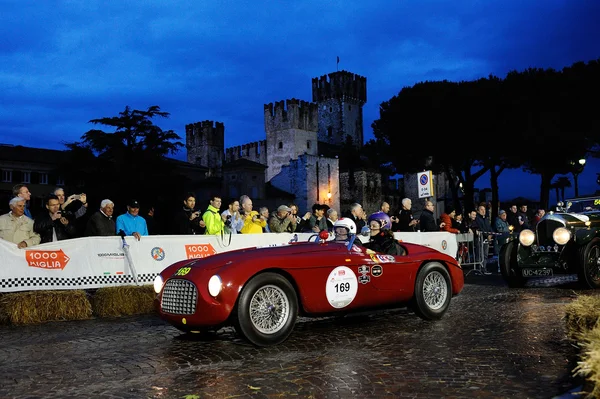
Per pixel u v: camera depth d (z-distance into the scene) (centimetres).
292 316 602
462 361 503
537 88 3344
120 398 417
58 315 799
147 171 3744
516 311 786
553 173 3603
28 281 851
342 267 651
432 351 549
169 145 3916
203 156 9444
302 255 629
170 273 642
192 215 1089
